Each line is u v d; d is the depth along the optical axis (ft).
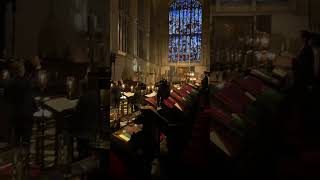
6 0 7.56
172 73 155.33
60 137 8.04
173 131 14.48
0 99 7.72
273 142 6.63
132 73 112.27
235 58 7.39
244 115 7.25
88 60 8.33
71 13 7.94
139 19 133.59
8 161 7.71
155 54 160.86
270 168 6.66
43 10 7.70
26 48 7.68
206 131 9.68
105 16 8.79
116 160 12.60
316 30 6.50
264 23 6.99
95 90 8.47
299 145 6.38
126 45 109.70
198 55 157.89
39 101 7.84
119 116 18.39
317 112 6.35
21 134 7.76
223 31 7.48
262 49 7.00
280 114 6.61
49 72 7.83
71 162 8.24
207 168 9.05
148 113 14.66
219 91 7.67
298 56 6.53
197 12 160.66
